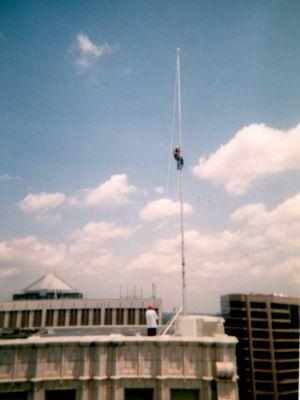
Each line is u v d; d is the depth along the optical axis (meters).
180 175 26.75
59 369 17.25
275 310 157.25
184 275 24.09
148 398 17.52
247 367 151.00
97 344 17.58
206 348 17.86
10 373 16.89
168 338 17.97
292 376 150.00
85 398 16.91
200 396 17.33
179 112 28.92
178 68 30.36
